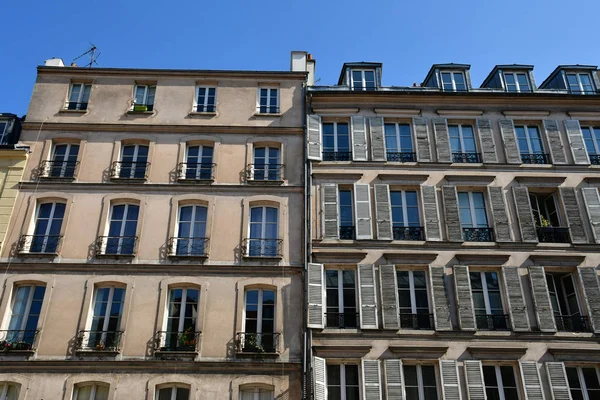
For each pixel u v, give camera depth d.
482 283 20.62
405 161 23.06
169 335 19.03
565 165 23.00
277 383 18.27
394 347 18.92
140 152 22.83
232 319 19.20
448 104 24.28
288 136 23.23
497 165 22.83
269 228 21.34
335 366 19.03
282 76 24.69
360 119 23.69
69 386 17.94
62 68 24.27
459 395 18.30
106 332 18.92
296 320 19.36
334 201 21.81
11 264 19.81
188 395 18.09
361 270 20.34
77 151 22.77
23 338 18.81
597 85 25.25
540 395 18.42
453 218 21.55
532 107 24.31
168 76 24.42
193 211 21.45
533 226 21.48
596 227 21.61
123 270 19.92
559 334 19.53
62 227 20.66
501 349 19.08
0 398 17.92
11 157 22.03
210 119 23.47
